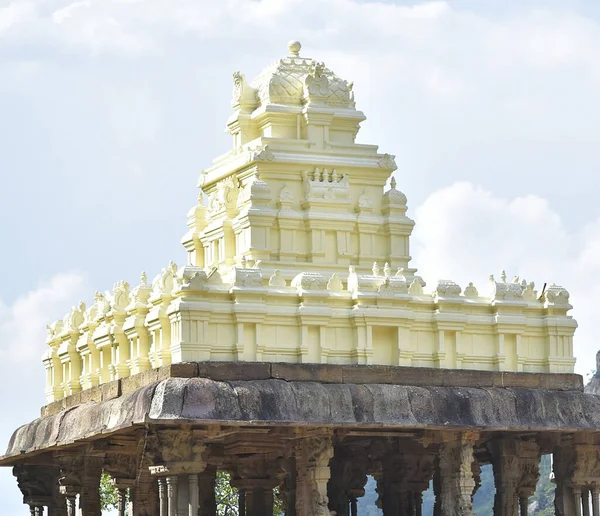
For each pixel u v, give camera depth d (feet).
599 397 128.26
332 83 142.72
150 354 124.67
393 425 117.39
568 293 130.62
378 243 139.13
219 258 138.92
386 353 123.03
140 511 141.08
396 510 139.23
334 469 149.07
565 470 130.72
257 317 118.11
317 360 120.16
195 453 114.32
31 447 142.41
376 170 140.67
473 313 127.03
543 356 129.49
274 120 140.97
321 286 121.08
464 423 120.67
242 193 138.00
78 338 146.92
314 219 135.85
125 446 134.21
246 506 144.36
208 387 112.98
